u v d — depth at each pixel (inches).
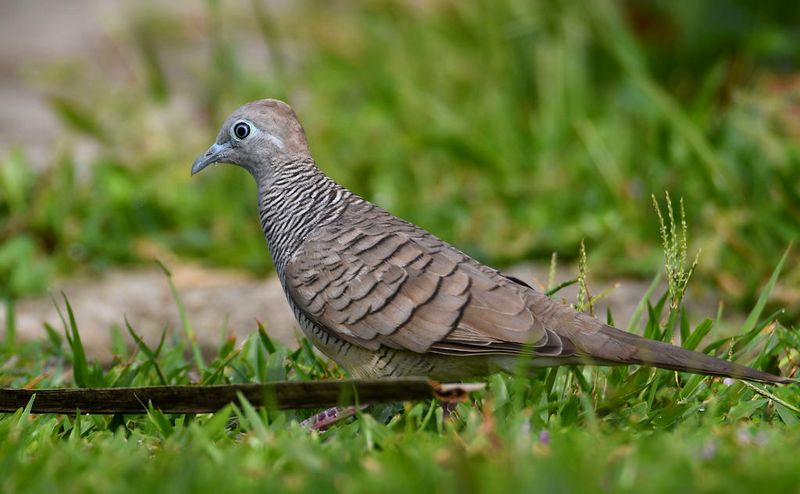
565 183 556.4
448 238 537.0
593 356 284.8
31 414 307.3
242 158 344.2
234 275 524.4
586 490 219.1
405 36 744.3
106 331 451.8
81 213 561.0
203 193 584.1
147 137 644.7
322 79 739.4
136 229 560.4
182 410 288.2
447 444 258.7
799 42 616.7
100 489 235.6
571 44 629.6
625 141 565.0
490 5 680.4
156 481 233.3
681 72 635.5
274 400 278.1
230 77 649.6
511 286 300.8
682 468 233.5
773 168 488.7
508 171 581.9
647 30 646.5
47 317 462.9
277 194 337.7
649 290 339.6
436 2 790.5
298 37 907.4
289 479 239.5
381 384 267.4
